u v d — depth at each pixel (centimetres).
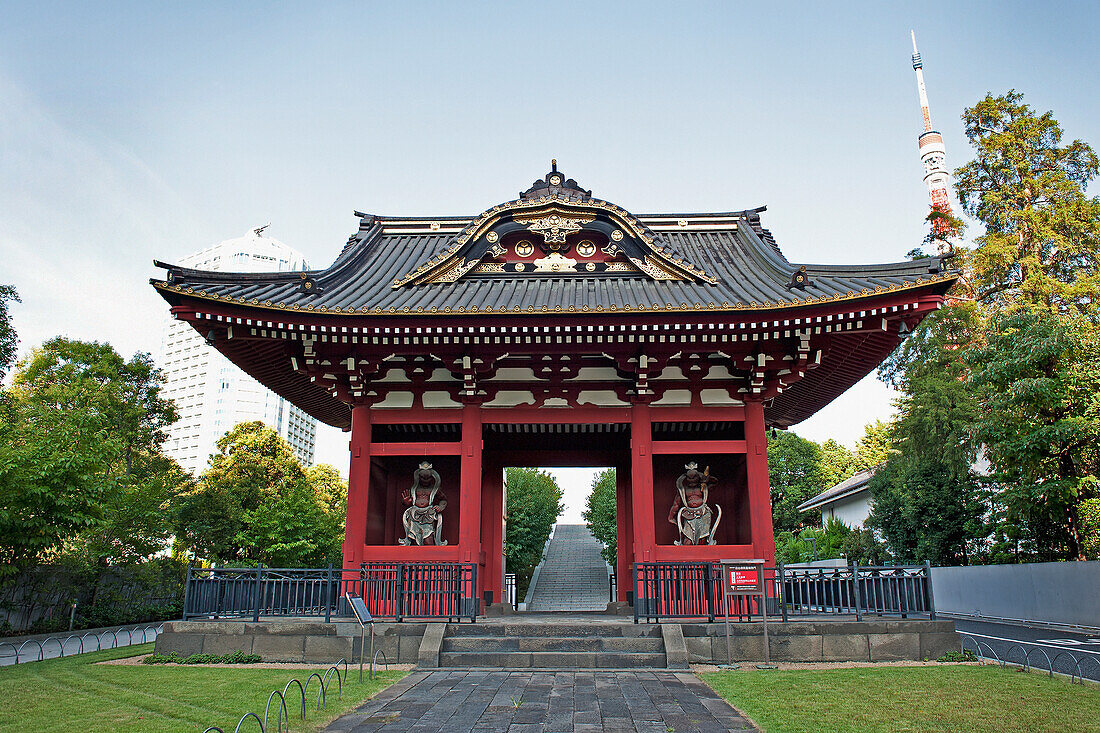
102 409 3491
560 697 988
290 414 12281
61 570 2536
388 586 1527
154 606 3133
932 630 1362
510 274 1858
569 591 4638
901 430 3591
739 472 1848
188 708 936
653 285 1789
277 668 1290
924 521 3416
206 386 11562
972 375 2588
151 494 3062
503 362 1755
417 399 1748
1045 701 945
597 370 1758
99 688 1096
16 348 2767
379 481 1831
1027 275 3691
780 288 1712
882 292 1446
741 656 1335
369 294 1745
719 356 1727
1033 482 2484
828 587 1744
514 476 5522
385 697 993
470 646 1330
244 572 1519
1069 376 2272
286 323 1513
